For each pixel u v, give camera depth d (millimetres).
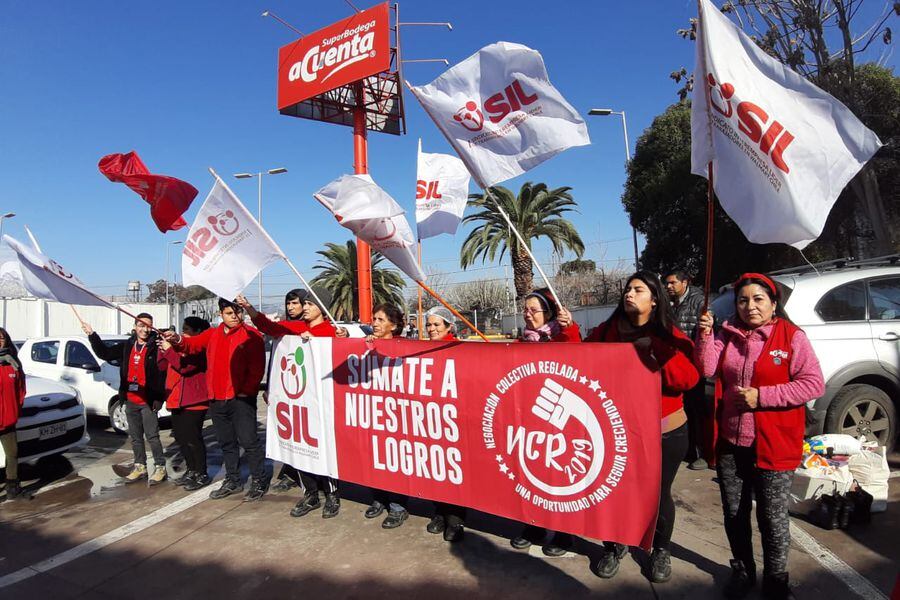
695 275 18734
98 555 3908
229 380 4797
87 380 8812
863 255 13641
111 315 25328
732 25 2457
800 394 2662
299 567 3559
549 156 3160
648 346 2887
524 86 3143
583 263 43875
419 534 3965
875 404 4953
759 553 3461
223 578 3477
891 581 3018
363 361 4066
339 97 18672
